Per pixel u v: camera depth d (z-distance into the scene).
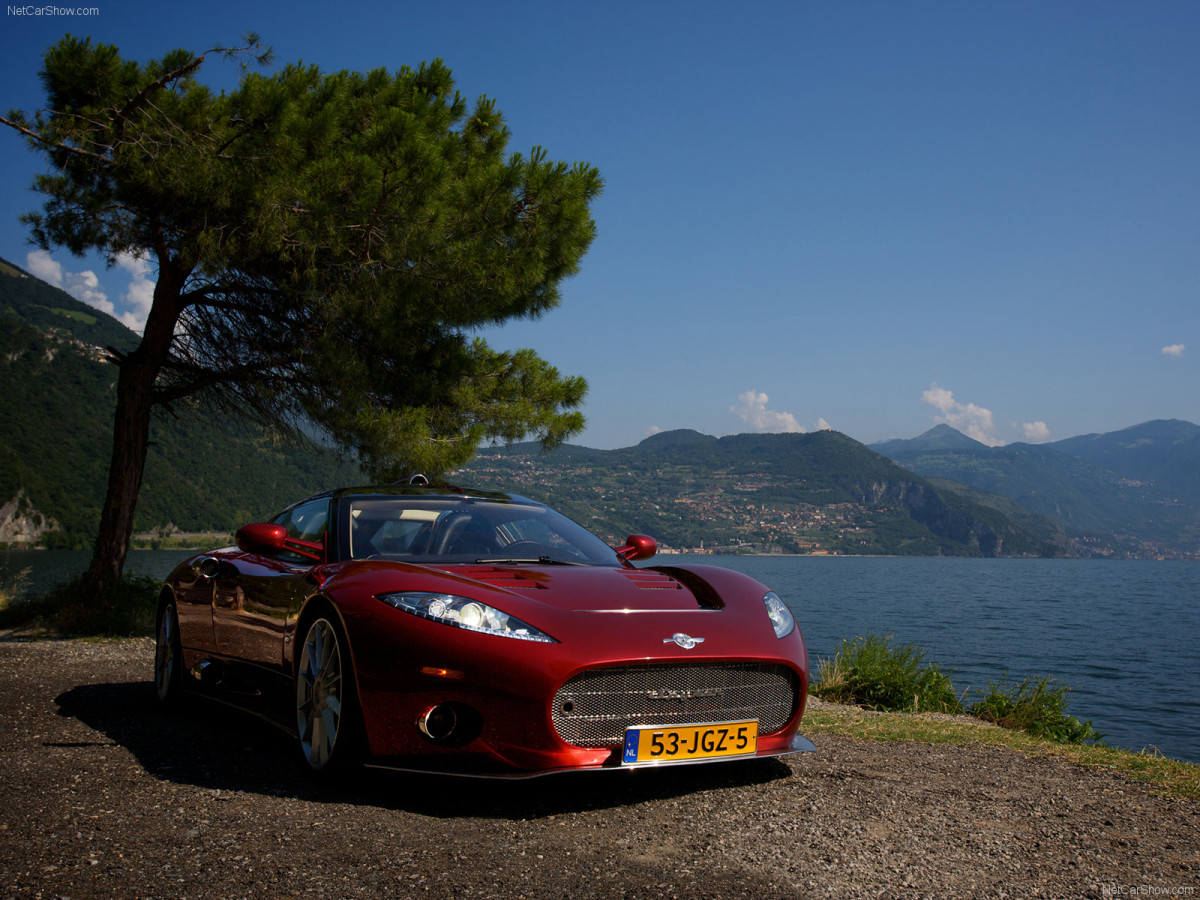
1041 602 101.44
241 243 8.63
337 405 9.64
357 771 2.98
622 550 3.98
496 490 4.36
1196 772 3.52
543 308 10.98
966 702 7.02
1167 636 59.31
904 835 2.43
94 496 152.88
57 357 182.50
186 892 1.83
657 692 2.71
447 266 9.09
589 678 2.62
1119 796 3.05
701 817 2.53
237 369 10.12
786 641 3.00
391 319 9.09
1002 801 2.90
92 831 2.25
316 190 8.45
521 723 2.55
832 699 6.92
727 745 2.80
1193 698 30.08
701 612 2.95
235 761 3.15
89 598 9.32
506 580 2.97
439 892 1.87
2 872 1.93
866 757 3.65
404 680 2.62
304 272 8.85
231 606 3.82
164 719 4.06
